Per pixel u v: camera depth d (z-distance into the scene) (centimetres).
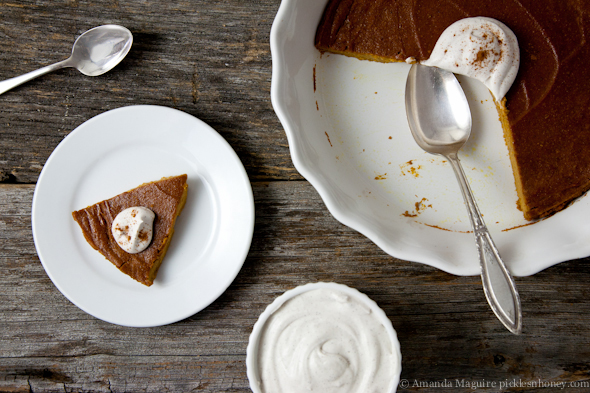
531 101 58
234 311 61
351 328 58
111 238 60
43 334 61
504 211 60
